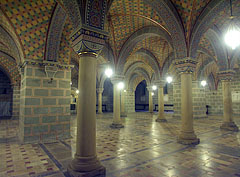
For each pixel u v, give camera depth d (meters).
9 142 7.02
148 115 19.55
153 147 6.11
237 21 7.82
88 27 4.05
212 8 6.27
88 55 4.16
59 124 7.57
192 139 6.55
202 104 16.44
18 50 7.66
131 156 5.14
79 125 3.98
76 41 4.18
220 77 10.12
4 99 18.03
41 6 6.37
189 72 6.85
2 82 18.11
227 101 9.88
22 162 4.72
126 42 10.05
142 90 30.67
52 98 7.50
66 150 5.89
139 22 8.72
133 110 24.41
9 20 6.30
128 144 6.54
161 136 7.96
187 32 6.73
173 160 4.79
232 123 9.73
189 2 6.25
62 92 7.79
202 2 6.33
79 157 3.87
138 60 15.82
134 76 23.75
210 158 4.94
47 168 4.30
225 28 8.55
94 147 4.02
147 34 8.98
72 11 4.26
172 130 9.58
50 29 6.97
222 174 3.87
